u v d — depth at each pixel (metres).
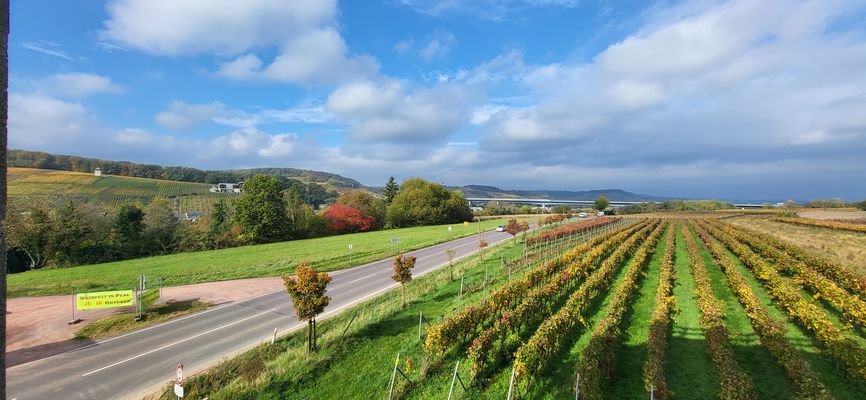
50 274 37.59
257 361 16.02
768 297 22.67
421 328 19.03
